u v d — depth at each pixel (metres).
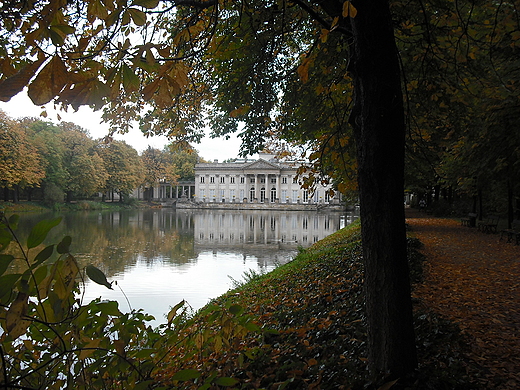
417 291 8.54
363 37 4.12
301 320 7.09
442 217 35.75
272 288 11.57
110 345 2.75
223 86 8.89
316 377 4.52
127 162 91.44
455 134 14.53
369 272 4.24
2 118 49.25
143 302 14.05
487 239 18.61
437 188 40.62
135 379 3.04
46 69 1.62
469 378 4.43
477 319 6.77
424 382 4.05
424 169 15.97
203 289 16.42
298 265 14.89
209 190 114.31
